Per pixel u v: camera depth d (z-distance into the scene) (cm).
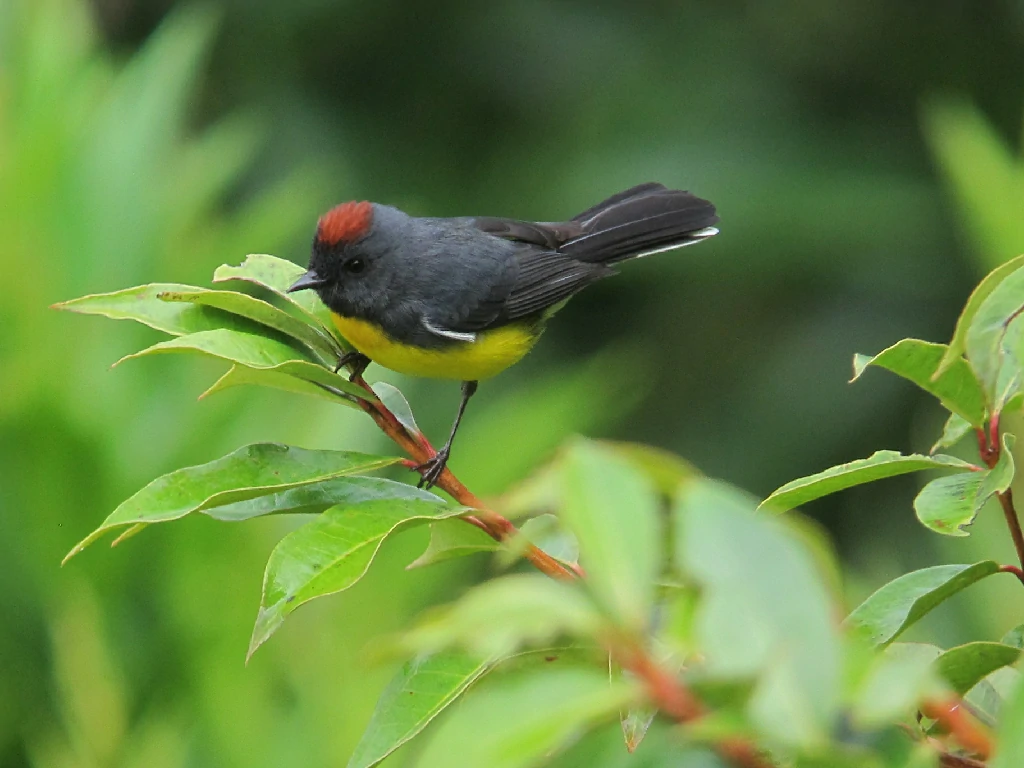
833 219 1499
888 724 243
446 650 396
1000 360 322
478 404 1448
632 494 235
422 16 1661
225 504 462
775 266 1523
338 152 1639
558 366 1562
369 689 786
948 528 396
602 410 1155
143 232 971
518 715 222
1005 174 930
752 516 236
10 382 876
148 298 545
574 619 223
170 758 785
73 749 828
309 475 476
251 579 857
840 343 1539
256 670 823
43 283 923
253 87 1664
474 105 1672
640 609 225
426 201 1622
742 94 1602
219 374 941
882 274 1519
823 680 219
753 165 1544
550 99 1645
